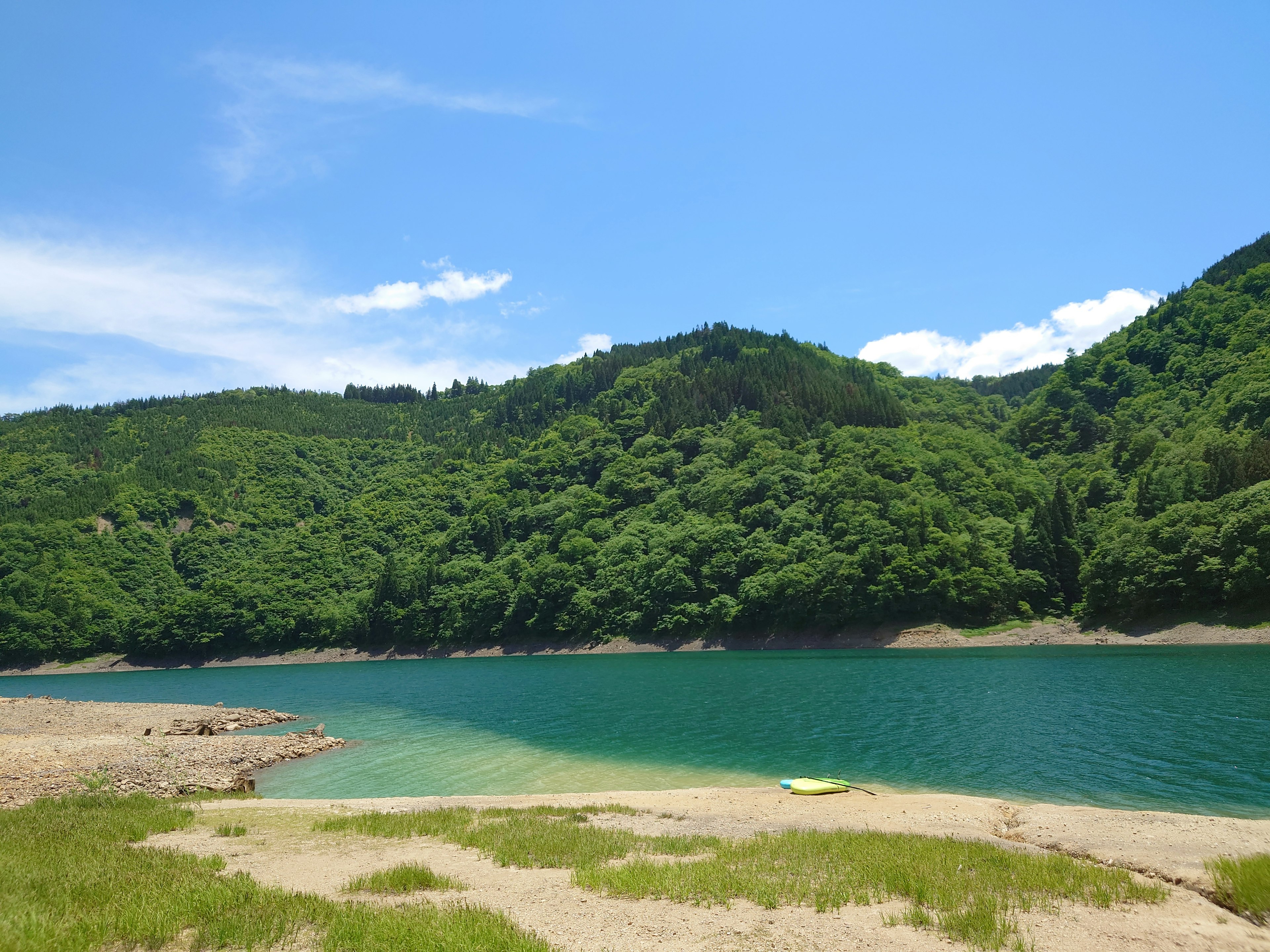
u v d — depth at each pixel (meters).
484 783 38.69
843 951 13.27
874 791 32.97
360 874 18.84
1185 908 15.88
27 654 156.50
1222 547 90.38
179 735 53.09
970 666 77.88
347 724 62.03
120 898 14.82
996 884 16.97
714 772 38.81
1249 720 42.25
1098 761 35.41
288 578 187.62
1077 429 185.38
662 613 133.12
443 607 157.00
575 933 14.27
